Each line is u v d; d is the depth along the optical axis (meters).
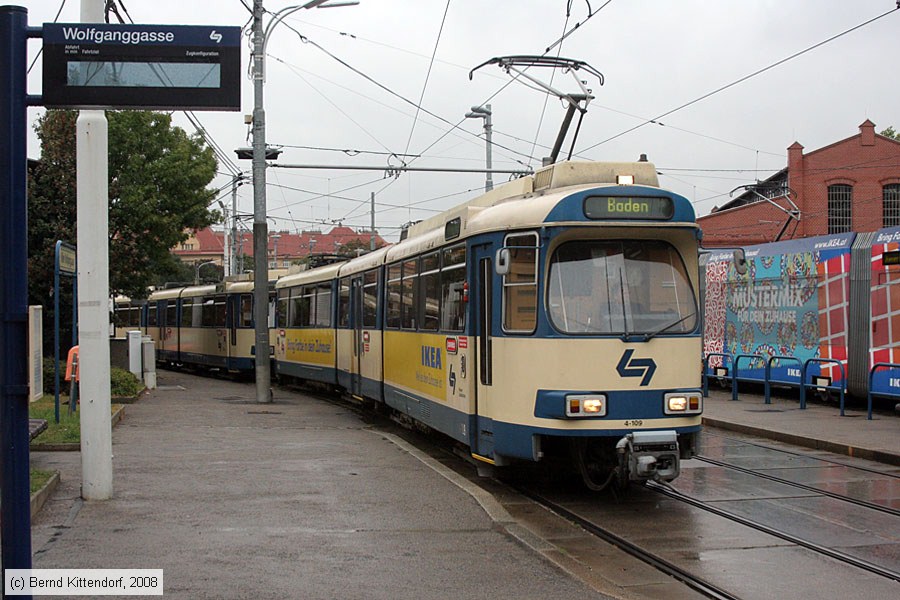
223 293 32.56
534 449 9.65
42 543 7.66
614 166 10.59
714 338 24.16
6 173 4.61
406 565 7.21
